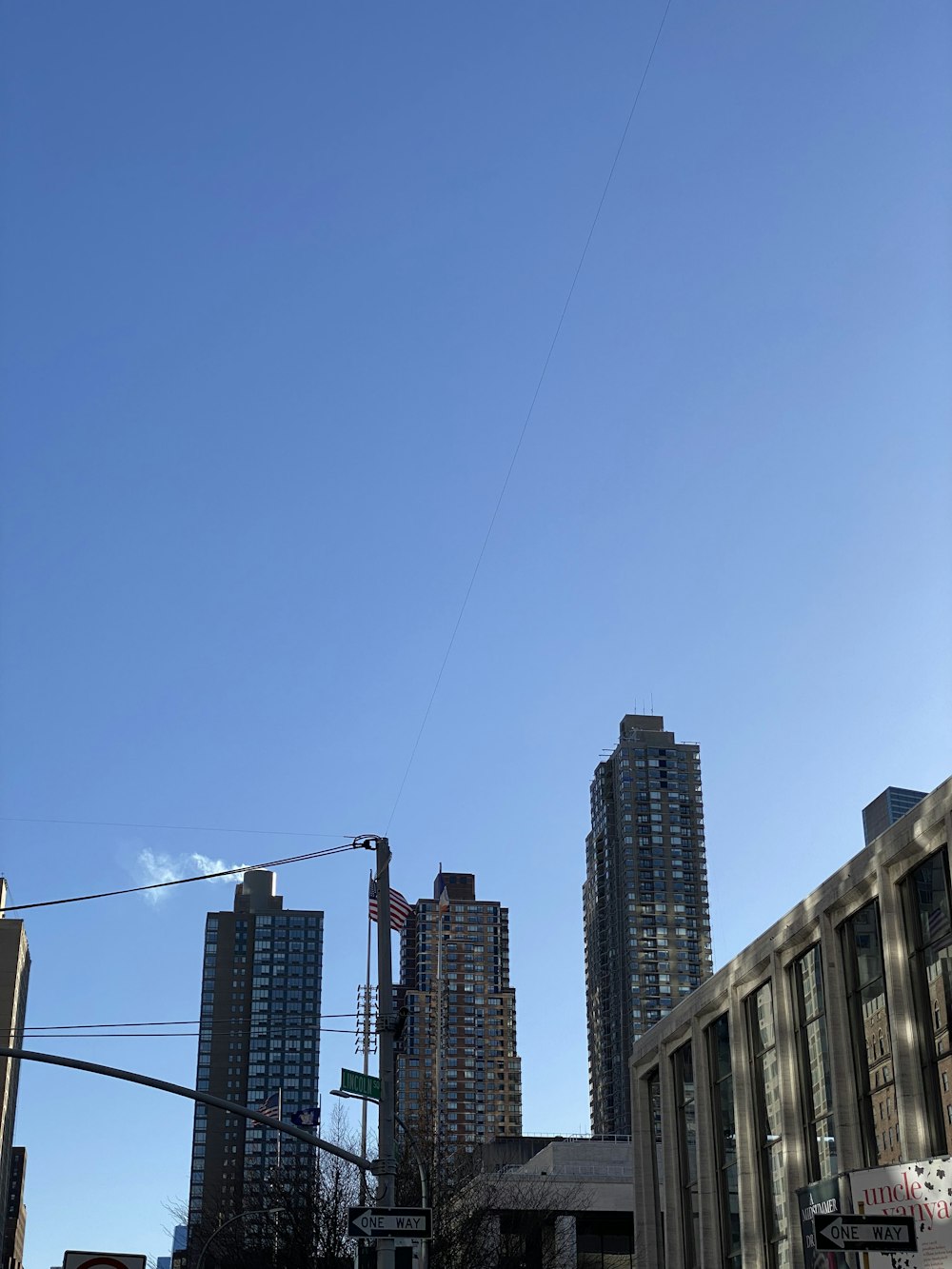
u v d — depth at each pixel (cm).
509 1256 7838
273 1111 7725
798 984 5128
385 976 3284
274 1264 7044
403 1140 7956
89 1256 2017
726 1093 5784
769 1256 5253
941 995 4088
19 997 19725
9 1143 19525
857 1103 4584
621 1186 8544
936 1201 3512
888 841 4362
